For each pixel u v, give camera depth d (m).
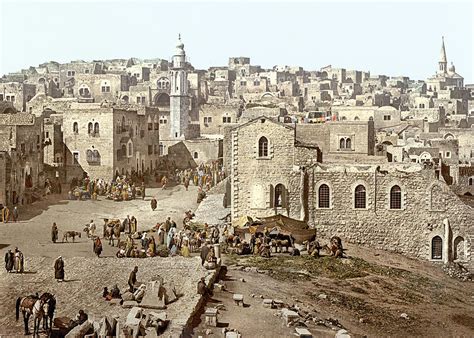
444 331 44.69
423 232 64.94
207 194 87.00
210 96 176.75
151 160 115.75
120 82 164.50
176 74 145.88
